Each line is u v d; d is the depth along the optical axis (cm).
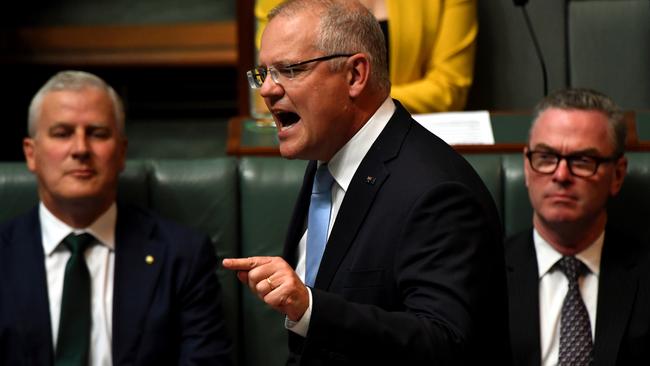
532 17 1347
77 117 872
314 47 599
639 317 819
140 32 1677
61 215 878
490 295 586
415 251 572
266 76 612
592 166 833
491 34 1352
